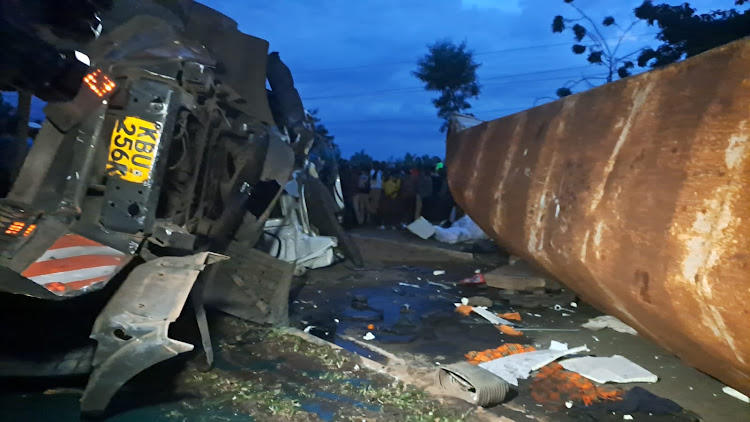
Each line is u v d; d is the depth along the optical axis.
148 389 3.65
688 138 2.86
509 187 4.86
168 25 3.81
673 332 3.19
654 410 3.69
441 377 3.94
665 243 2.85
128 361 3.10
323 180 9.38
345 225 14.10
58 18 3.09
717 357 2.96
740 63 2.65
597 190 3.52
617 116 3.56
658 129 3.11
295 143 6.26
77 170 3.43
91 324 3.84
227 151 4.69
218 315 5.10
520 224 4.56
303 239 7.70
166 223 3.72
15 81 3.12
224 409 3.41
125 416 3.27
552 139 4.32
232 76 4.57
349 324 5.58
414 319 5.83
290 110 6.25
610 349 4.98
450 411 3.50
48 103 3.42
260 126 4.92
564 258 3.87
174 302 3.29
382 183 14.46
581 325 5.73
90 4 3.22
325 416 3.39
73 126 3.46
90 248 3.33
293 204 7.69
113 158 3.45
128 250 3.43
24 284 3.06
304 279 7.36
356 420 3.34
